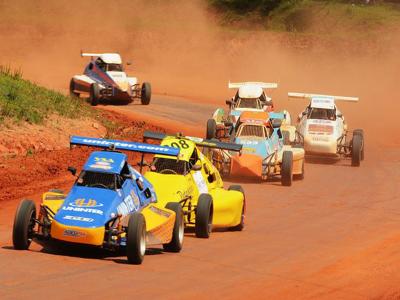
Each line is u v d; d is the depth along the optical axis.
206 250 37.06
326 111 74.50
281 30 198.00
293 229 44.84
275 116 70.12
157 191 38.56
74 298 26.88
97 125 77.06
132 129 81.50
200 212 39.22
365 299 30.42
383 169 71.69
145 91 106.50
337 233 44.31
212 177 43.53
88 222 31.34
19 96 74.56
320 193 58.06
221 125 77.75
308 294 30.55
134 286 29.09
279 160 60.28
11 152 62.22
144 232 32.72
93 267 31.39
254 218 47.72
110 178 33.66
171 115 100.75
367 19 185.88
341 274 34.31
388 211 52.34
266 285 31.41
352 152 72.25
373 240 42.69
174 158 40.59
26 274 29.50
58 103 80.25
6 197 49.09
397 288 32.34
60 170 58.78
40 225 33.00
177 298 28.11
